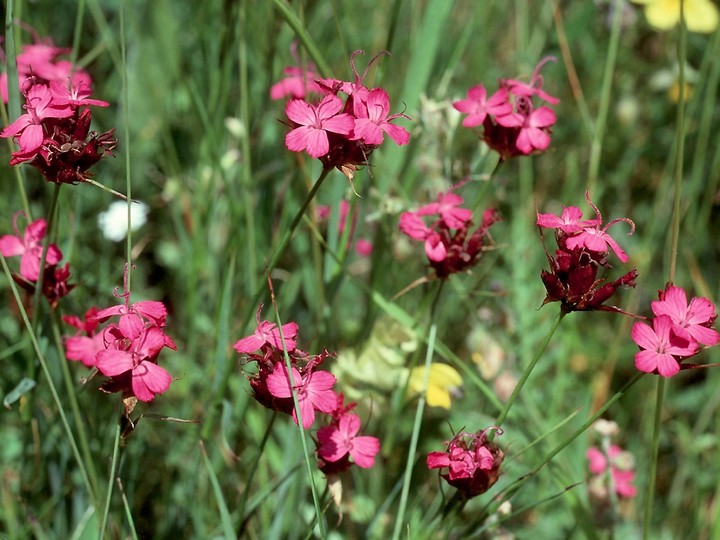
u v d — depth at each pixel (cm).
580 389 74
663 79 87
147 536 64
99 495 57
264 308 65
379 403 65
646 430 72
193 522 61
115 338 51
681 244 75
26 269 56
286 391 51
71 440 54
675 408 74
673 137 85
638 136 88
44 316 57
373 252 65
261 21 69
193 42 77
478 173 67
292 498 61
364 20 86
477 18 69
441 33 65
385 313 68
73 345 57
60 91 52
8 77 56
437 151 65
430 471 67
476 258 57
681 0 54
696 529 67
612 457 65
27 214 57
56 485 60
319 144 52
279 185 70
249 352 52
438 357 70
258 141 70
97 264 71
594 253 52
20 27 64
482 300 72
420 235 57
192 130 76
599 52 87
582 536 65
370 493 65
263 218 70
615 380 76
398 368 64
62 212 64
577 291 52
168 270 77
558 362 72
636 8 87
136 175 79
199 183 69
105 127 78
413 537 60
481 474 53
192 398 68
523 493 66
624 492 64
